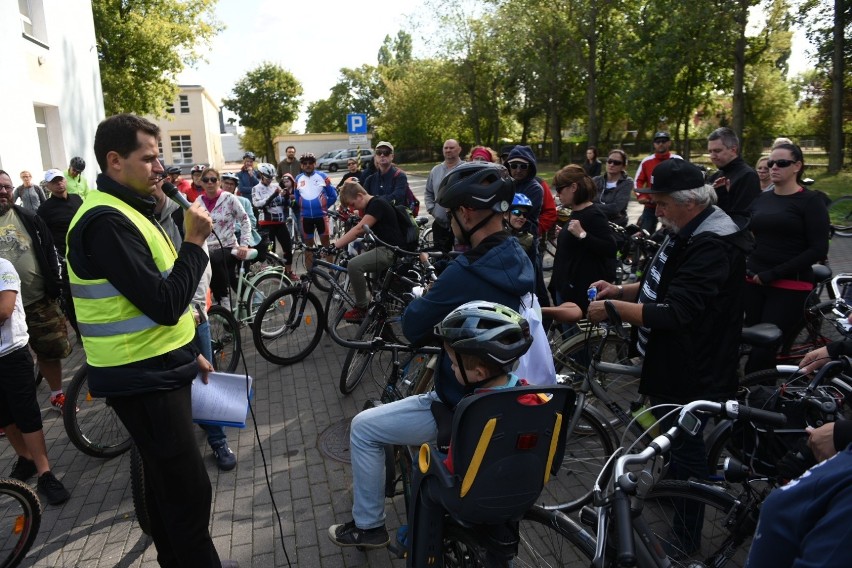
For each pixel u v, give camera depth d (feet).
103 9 75.46
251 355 20.52
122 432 14.30
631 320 9.08
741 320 9.20
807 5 79.61
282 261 27.61
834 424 5.73
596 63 112.06
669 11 81.00
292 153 48.32
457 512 6.70
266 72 214.90
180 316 7.83
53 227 21.99
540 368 8.19
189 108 162.40
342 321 23.30
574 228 14.39
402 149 177.78
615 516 6.12
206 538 8.66
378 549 10.55
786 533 3.98
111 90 76.54
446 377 8.14
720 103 117.19
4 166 30.40
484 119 146.41
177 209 13.94
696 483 8.39
